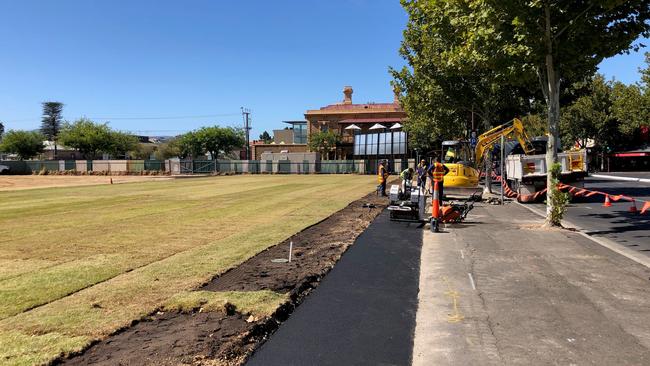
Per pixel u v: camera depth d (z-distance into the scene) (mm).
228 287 6684
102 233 12031
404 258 8852
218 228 12789
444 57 17594
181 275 7379
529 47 11516
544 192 19766
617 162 57250
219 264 8148
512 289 6715
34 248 9969
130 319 5332
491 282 7105
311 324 5391
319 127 77125
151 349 4527
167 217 15453
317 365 4332
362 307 5996
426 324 5387
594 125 53125
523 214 15820
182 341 4723
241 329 5039
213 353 4445
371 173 59594
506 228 12461
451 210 13203
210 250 9469
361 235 11477
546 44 11523
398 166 56875
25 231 12453
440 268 8023
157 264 8211
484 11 11344
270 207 18500
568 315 5613
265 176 54438
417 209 13719
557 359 4426
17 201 22391
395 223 13547
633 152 54875
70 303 5984
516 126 21797
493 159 29062
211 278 7195
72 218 15344
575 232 11633
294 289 6559
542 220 14141
